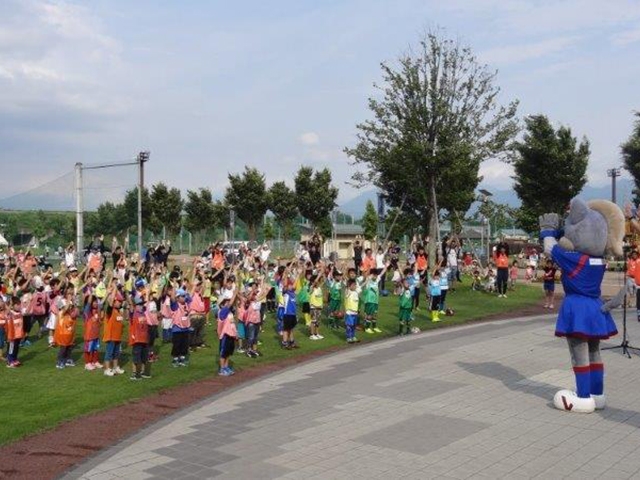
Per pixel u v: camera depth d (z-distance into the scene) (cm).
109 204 4866
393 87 3206
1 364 1681
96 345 1647
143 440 1033
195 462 917
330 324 2312
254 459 920
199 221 5972
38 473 905
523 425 1059
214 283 2414
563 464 867
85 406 1278
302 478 838
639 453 908
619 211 1155
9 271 2348
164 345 1927
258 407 1226
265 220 5978
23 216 5547
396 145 3228
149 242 5278
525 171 4925
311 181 5450
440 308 2541
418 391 1311
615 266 4278
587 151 4866
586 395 1136
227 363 1581
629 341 1858
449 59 3809
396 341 1994
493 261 3403
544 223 1229
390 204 3597
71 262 2905
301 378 1484
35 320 2175
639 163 5022
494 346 1833
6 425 1148
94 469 900
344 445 972
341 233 6769
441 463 881
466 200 3375
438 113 3145
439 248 3350
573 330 1120
